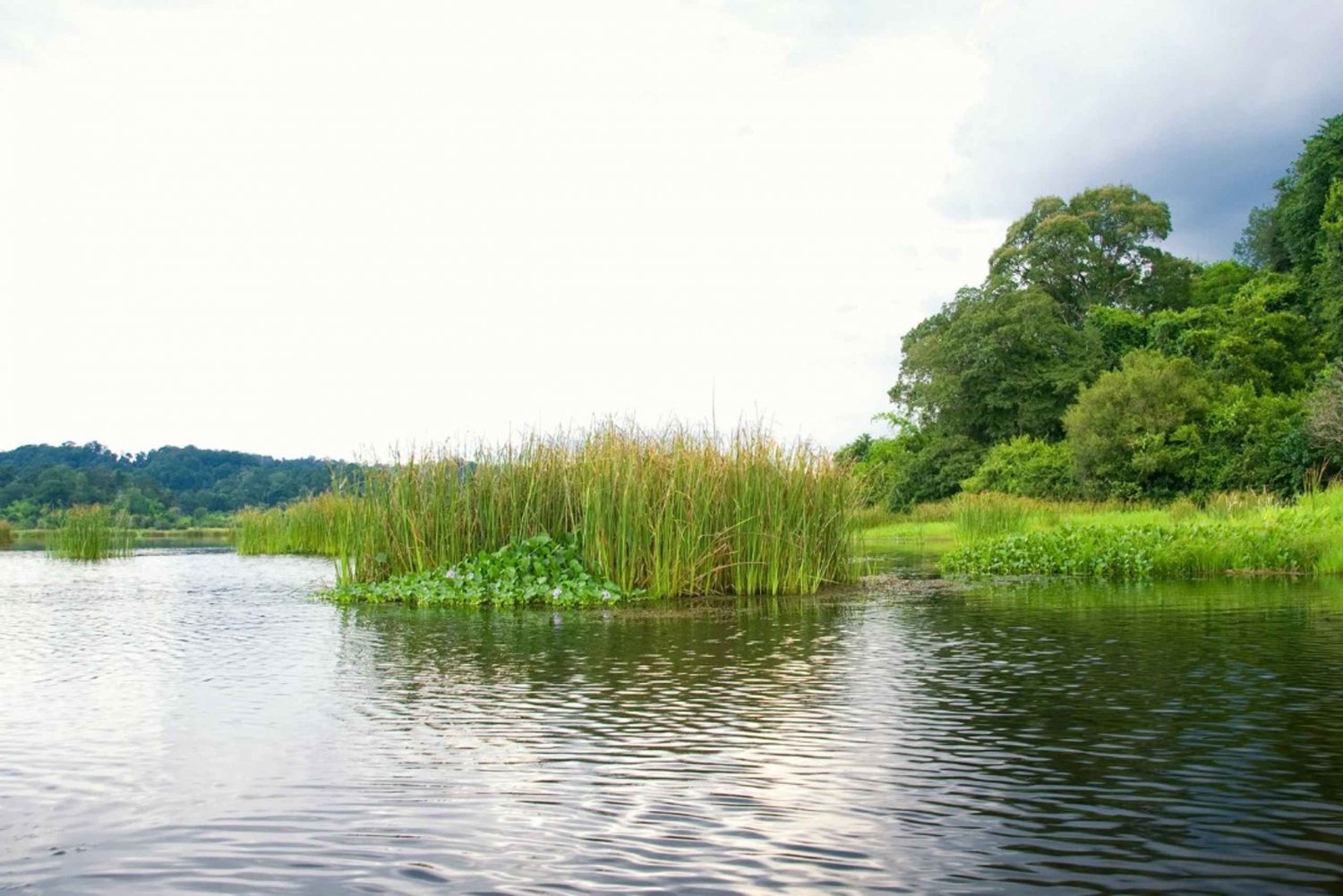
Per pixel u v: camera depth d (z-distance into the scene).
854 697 6.84
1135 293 55.69
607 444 14.49
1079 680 7.23
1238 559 16.28
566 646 9.32
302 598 14.75
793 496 14.44
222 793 4.89
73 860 4.05
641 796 4.73
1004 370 47.91
